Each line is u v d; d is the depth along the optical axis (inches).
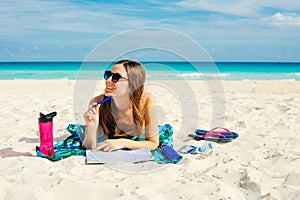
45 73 1120.2
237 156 154.0
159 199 109.0
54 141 186.5
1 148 167.5
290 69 1642.5
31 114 256.2
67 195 112.3
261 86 574.2
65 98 359.9
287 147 169.2
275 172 135.3
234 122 227.3
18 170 129.6
